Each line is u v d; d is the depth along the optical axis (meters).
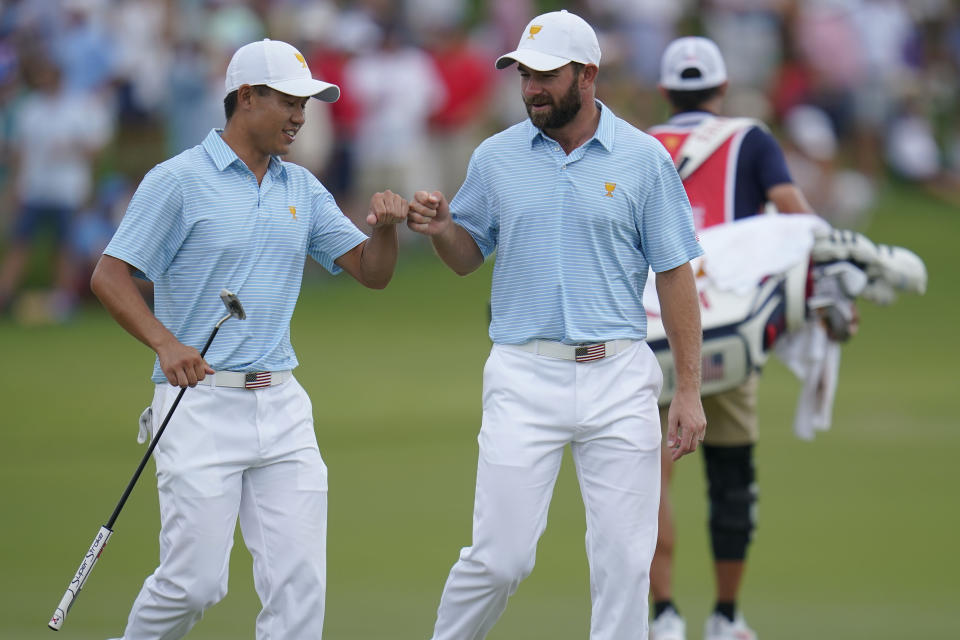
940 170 83.38
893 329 60.16
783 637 26.69
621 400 21.02
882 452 42.19
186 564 20.23
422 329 59.53
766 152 27.39
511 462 20.86
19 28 63.59
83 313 61.97
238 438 20.27
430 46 66.69
